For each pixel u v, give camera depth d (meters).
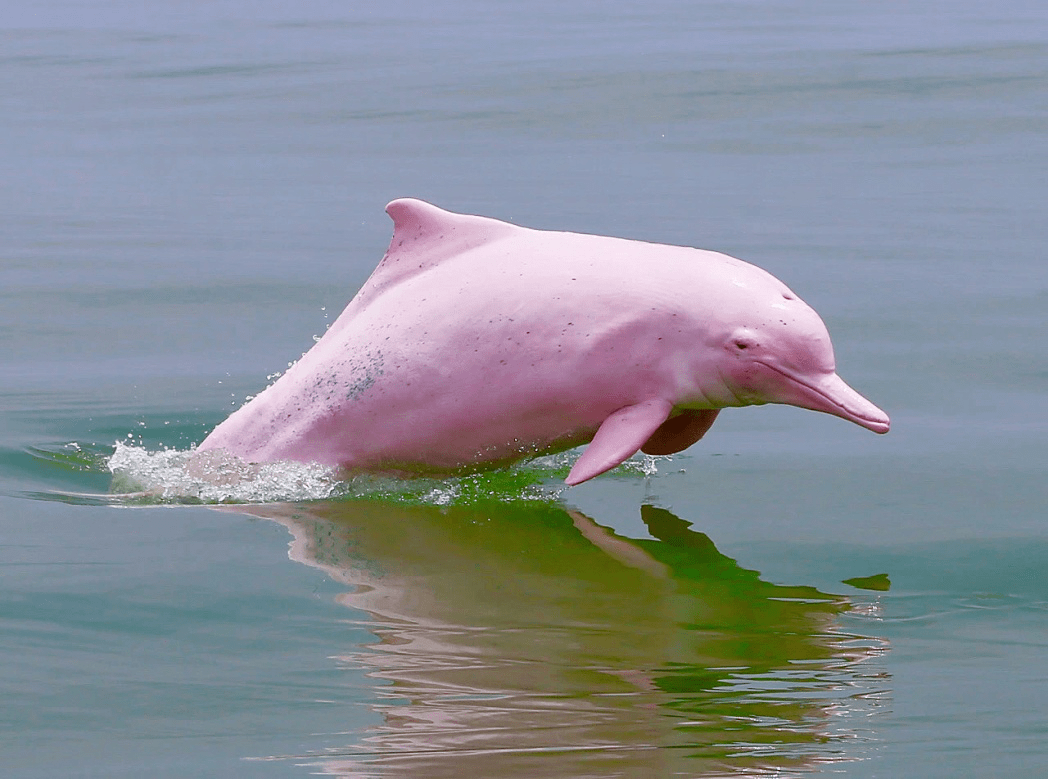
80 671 25.66
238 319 55.12
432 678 25.22
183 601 29.08
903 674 25.58
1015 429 41.22
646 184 77.44
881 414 33.66
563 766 21.78
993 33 126.38
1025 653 26.59
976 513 34.78
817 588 30.11
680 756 22.22
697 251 36.88
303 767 21.98
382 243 67.00
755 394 35.22
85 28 154.50
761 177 78.69
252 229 70.31
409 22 153.50
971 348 48.78
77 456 40.53
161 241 68.31
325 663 25.97
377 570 31.11
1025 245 63.09
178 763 22.17
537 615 28.39
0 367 49.03
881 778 21.62
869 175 78.31
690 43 126.06
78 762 22.28
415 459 37.59
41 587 29.83
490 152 86.81
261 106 104.25
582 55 120.88
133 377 47.88
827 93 101.38
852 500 35.97
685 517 35.00
